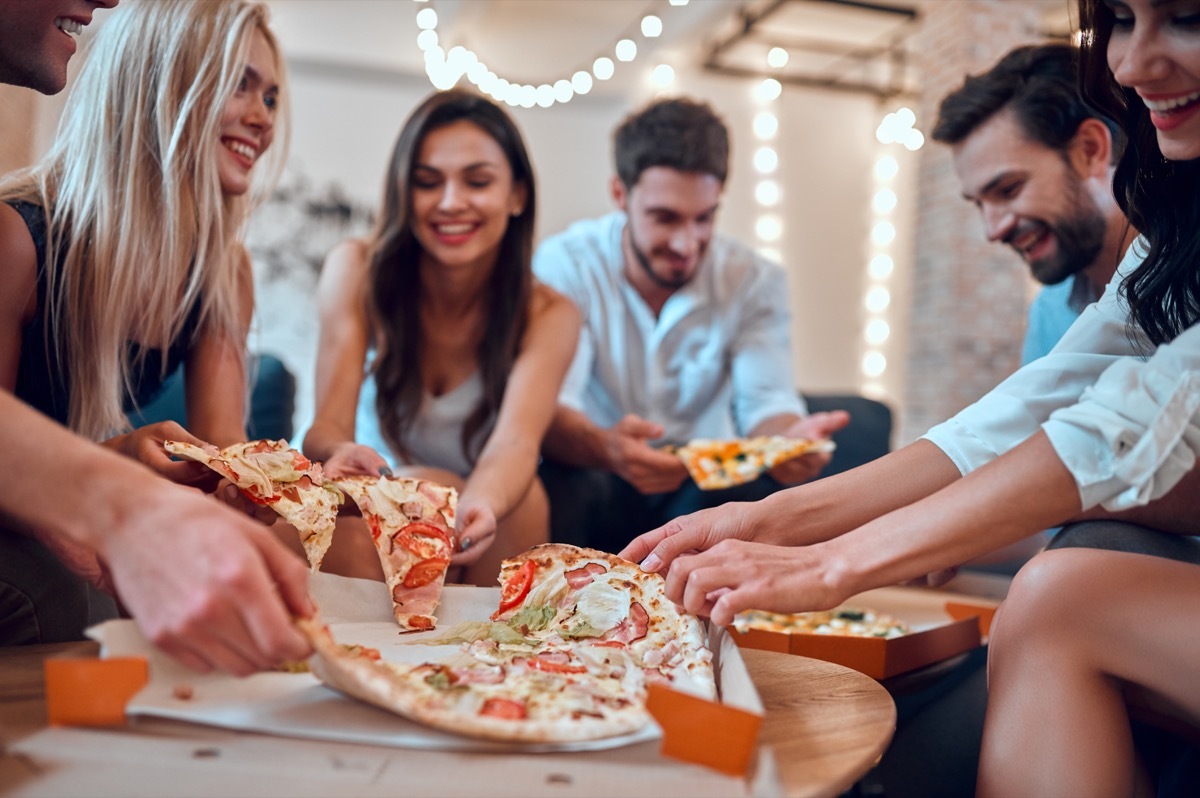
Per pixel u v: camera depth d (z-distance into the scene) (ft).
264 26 4.80
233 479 3.38
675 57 19.62
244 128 4.71
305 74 18.83
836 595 2.71
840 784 2.10
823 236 21.25
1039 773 2.56
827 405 8.87
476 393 6.30
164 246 4.36
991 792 2.64
